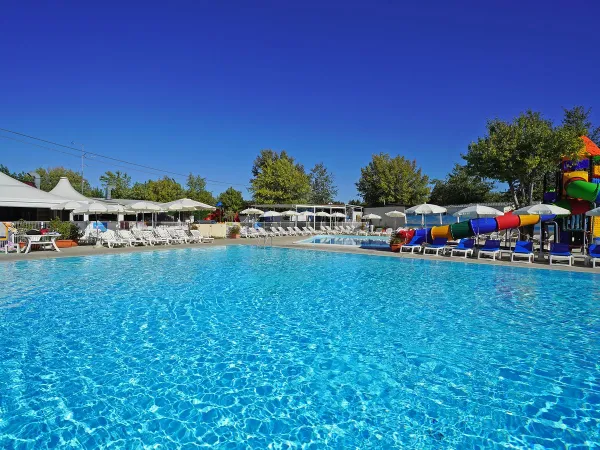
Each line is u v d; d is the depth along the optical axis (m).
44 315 7.62
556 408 4.25
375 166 49.62
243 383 4.81
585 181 16.30
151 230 22.30
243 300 9.02
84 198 30.02
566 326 7.11
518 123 21.50
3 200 20.50
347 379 4.94
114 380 4.84
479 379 4.95
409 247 18.34
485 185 41.31
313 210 41.91
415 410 4.22
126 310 8.05
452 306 8.56
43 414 4.06
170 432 3.78
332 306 8.52
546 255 15.30
